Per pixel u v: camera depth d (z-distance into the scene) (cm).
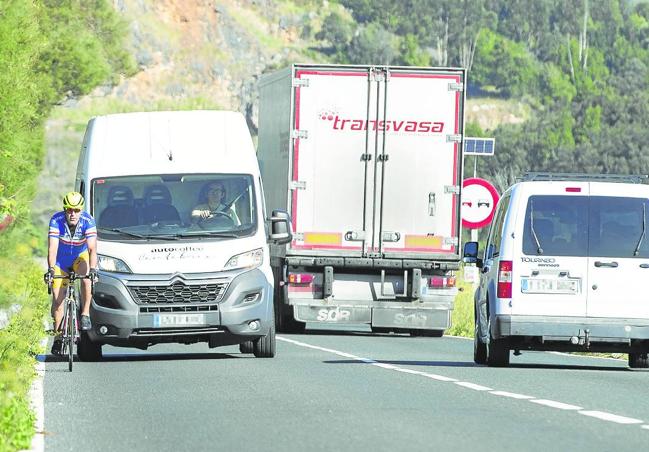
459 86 7200
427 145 7194
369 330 8294
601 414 3306
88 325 4822
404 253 7175
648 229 4816
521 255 4819
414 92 7188
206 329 5212
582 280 4794
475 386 4062
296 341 6650
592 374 4653
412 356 5625
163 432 3020
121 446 2819
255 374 4522
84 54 12525
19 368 4072
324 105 7150
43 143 9281
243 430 3022
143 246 5244
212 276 5216
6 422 2864
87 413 3397
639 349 4838
